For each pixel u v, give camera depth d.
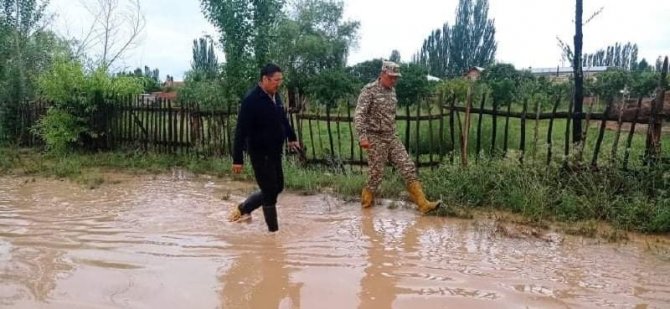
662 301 3.60
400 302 3.52
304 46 39.25
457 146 10.05
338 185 7.43
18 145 12.68
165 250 4.61
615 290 3.80
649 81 25.89
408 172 6.23
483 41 76.00
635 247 4.92
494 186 6.60
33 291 3.63
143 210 6.21
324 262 4.34
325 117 8.80
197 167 9.35
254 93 5.05
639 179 6.08
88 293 3.61
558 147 6.73
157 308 3.38
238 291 3.69
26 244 4.75
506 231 5.27
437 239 5.09
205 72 17.70
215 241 4.92
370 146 6.30
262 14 12.55
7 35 15.50
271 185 5.14
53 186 7.83
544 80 33.44
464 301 3.55
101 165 9.91
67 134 10.97
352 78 43.75
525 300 3.59
